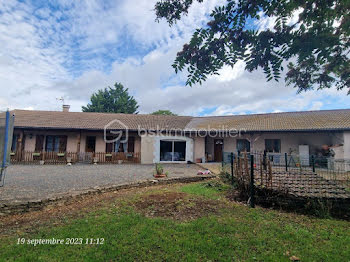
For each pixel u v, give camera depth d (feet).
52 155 51.34
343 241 11.10
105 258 9.38
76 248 10.23
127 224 13.10
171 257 9.53
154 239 11.16
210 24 6.93
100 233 11.80
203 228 12.60
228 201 19.26
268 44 6.94
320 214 15.16
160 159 55.62
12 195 19.76
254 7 6.70
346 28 6.77
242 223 13.58
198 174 35.58
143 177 32.04
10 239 11.27
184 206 17.30
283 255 9.73
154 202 18.47
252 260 9.32
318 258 9.45
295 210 16.25
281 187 17.74
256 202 18.21
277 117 58.80
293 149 51.70
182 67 7.28
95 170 39.40
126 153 54.54
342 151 41.96
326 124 45.16
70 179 29.01
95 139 56.49
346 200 15.39
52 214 15.70
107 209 16.47
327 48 7.01
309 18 6.82
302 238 11.43
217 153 61.77
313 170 31.55
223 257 9.57
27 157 50.55
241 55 7.11
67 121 57.47
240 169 21.65
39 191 21.52
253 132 52.75
